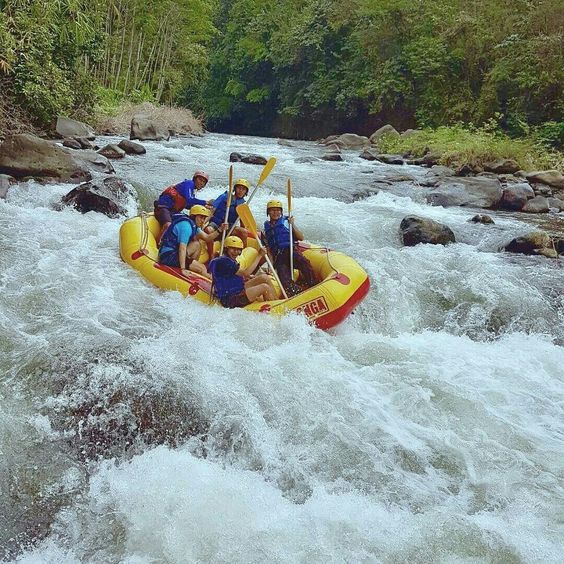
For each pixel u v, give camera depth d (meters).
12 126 12.63
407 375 4.57
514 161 13.63
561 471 3.75
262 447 3.77
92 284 5.55
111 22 25.20
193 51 31.19
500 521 3.34
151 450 3.71
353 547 3.09
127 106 21.77
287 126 33.41
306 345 4.86
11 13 12.95
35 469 3.49
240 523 3.18
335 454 3.74
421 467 3.71
